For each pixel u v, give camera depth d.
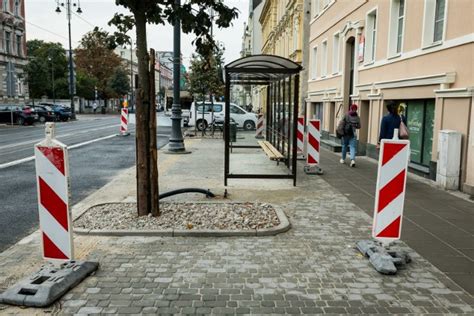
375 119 13.96
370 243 5.48
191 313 3.94
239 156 14.81
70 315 3.89
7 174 11.14
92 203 7.86
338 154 15.90
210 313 3.94
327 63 20.73
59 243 4.62
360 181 10.23
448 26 9.48
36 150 4.52
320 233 6.18
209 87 23.89
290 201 8.09
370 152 14.44
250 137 21.92
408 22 11.63
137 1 5.98
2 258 5.20
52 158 4.51
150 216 6.62
